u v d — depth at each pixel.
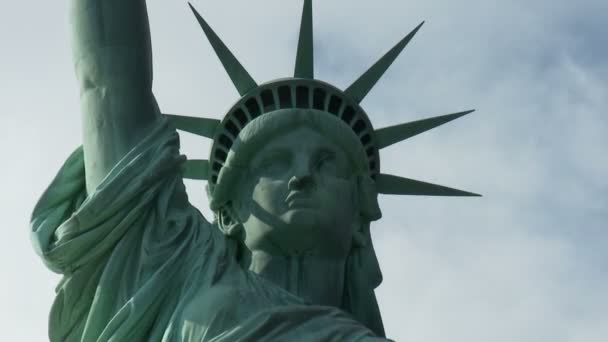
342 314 53.75
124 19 55.75
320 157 58.25
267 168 58.19
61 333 54.16
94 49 55.56
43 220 54.78
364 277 58.53
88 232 53.38
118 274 53.59
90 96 55.53
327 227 56.81
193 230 54.94
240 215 58.31
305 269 56.69
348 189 58.44
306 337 51.97
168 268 53.34
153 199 54.69
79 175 56.03
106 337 52.12
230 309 52.12
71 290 53.75
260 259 56.91
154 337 52.38
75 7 56.06
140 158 54.62
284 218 56.78
